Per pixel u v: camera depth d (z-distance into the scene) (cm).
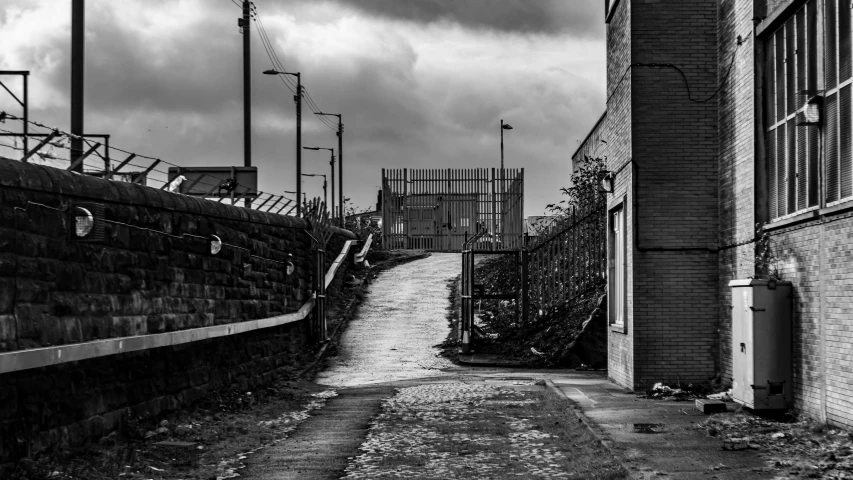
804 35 1171
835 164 1063
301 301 2375
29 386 952
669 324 1579
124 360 1201
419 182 4494
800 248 1165
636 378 1587
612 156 1845
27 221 974
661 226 1586
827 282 1073
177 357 1401
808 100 1092
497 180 4469
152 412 1276
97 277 1136
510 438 1182
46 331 1000
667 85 1595
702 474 870
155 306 1323
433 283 3481
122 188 1213
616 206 1781
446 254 4209
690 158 1587
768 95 1308
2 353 879
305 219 2450
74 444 1038
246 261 1812
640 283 1586
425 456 1063
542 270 2752
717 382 1552
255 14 3225
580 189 3056
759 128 1320
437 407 1515
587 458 1002
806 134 1162
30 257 978
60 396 1021
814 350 1111
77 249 1084
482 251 2656
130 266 1239
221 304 1645
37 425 965
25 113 1239
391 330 2812
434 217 4478
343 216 4556
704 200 1583
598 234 2583
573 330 2423
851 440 985
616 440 1073
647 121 1595
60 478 908
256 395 1664
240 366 1742
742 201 1413
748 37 1370
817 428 1062
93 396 1098
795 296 1171
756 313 1179
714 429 1111
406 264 3906
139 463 1021
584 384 1780
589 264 2611
